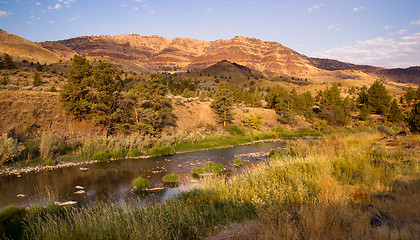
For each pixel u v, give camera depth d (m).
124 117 30.19
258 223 5.18
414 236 3.81
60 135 24.61
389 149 12.51
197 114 44.38
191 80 193.00
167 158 22.78
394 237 3.72
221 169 17.30
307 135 43.41
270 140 37.81
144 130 29.58
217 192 8.06
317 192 6.54
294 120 51.72
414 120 19.67
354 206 5.26
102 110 29.31
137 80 129.75
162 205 8.02
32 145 21.58
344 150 12.62
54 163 18.66
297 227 4.64
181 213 6.69
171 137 29.00
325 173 7.68
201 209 6.98
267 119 53.84
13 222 7.64
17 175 15.60
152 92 32.62
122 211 7.65
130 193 12.28
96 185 13.78
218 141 32.75
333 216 4.73
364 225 4.38
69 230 6.23
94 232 5.75
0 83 44.28
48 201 9.85
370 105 66.56
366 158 9.87
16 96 27.95
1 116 24.20
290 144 18.06
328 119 53.72
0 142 18.19
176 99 47.12
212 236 5.10
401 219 4.68
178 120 39.25
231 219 5.81
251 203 6.42
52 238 5.88
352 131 32.50
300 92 122.75
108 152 22.97
